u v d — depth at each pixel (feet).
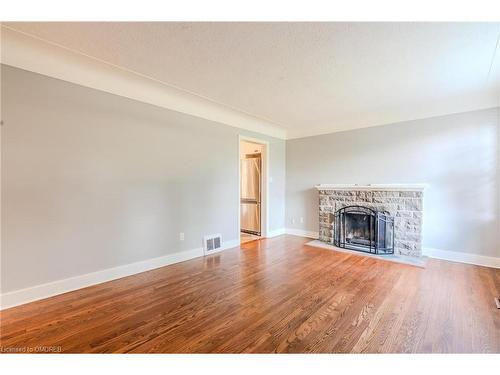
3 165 7.16
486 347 5.54
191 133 12.33
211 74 9.20
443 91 10.66
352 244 14.44
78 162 8.61
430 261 11.85
